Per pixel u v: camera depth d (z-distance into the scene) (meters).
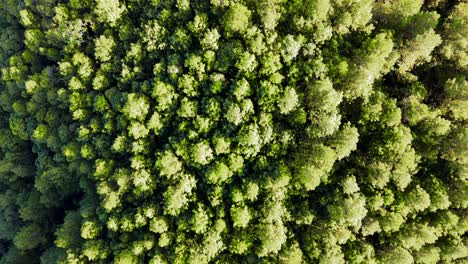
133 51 24.78
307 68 22.67
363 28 24.00
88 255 25.69
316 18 22.67
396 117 22.89
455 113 24.23
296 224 24.16
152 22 24.61
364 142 24.25
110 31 26.33
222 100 23.25
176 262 23.47
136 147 24.62
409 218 24.59
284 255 22.92
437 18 22.83
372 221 23.55
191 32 23.91
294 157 23.34
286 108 22.30
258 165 23.19
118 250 25.47
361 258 23.50
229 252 24.12
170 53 24.88
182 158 24.17
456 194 24.06
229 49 22.92
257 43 22.38
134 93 24.19
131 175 24.84
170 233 24.22
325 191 23.88
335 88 23.56
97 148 26.39
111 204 25.17
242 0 23.30
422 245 24.61
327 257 22.86
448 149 23.64
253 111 22.86
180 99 24.19
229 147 23.30
